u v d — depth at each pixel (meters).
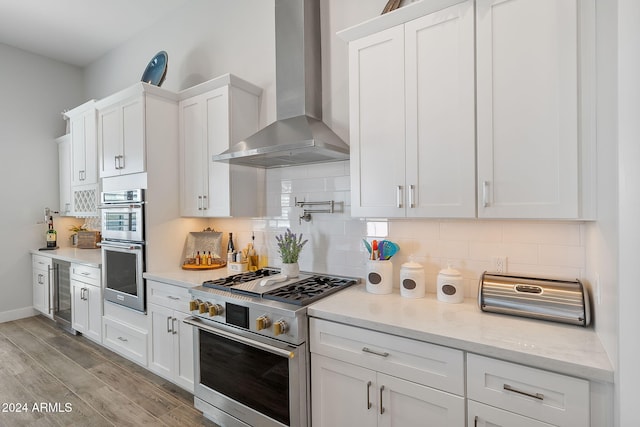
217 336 1.98
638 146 0.90
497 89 1.42
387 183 1.73
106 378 2.59
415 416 1.36
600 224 1.17
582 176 1.26
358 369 1.50
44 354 3.02
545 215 1.32
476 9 1.46
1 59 3.97
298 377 1.63
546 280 1.49
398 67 1.68
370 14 2.11
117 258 2.85
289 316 1.62
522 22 1.36
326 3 2.29
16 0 3.17
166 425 2.03
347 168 2.24
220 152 2.49
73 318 3.42
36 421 2.06
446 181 1.55
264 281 2.04
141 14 3.42
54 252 3.92
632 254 0.91
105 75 4.27
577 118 1.26
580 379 1.04
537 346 1.16
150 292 2.55
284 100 2.24
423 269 1.84
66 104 4.50
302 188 2.45
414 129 1.63
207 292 1.98
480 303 1.54
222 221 2.96
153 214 2.63
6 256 3.98
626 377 0.92
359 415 1.51
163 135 2.71
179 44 3.30
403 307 1.64
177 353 2.34
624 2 0.91
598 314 1.23
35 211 4.21
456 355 1.25
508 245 1.71
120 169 2.80
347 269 2.25
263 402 1.76
